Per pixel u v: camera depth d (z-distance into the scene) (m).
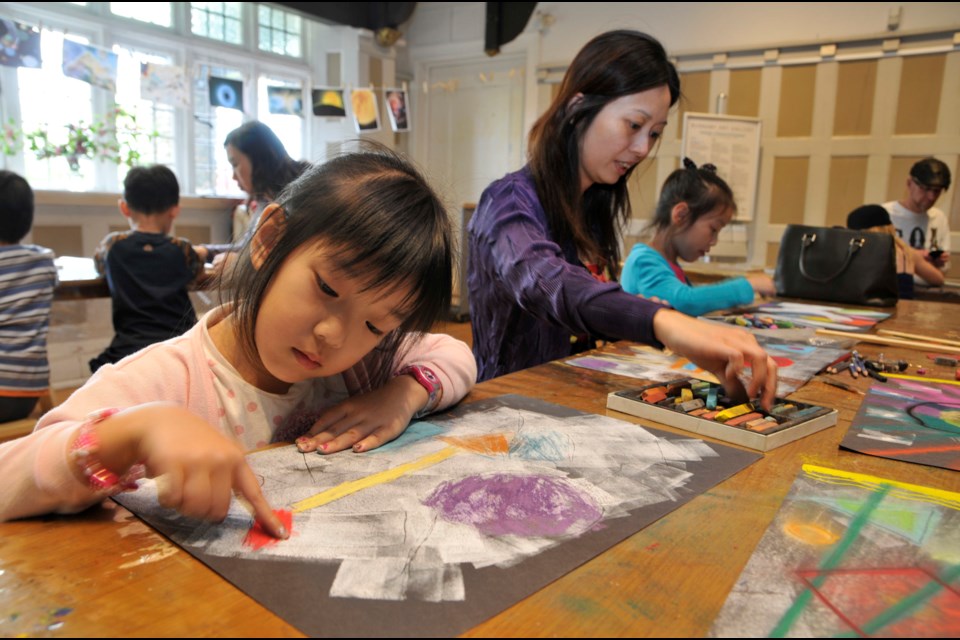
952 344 1.23
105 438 0.45
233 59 4.83
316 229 0.53
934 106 3.81
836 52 4.02
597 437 0.65
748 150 4.21
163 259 2.03
